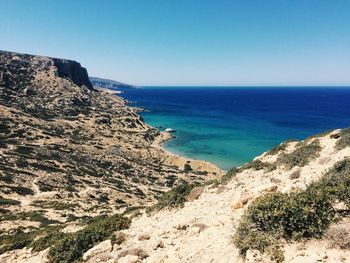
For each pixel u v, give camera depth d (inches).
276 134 5157.5
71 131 4397.1
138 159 3661.4
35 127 3922.2
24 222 1143.0
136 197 2118.6
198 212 633.0
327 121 6466.5
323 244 337.4
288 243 355.9
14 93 5659.5
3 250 714.8
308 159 848.3
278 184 693.9
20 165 2292.1
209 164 3558.1
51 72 7691.9
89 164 2955.2
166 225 590.2
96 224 687.7
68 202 1669.5
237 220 485.4
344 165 634.8
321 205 384.8
